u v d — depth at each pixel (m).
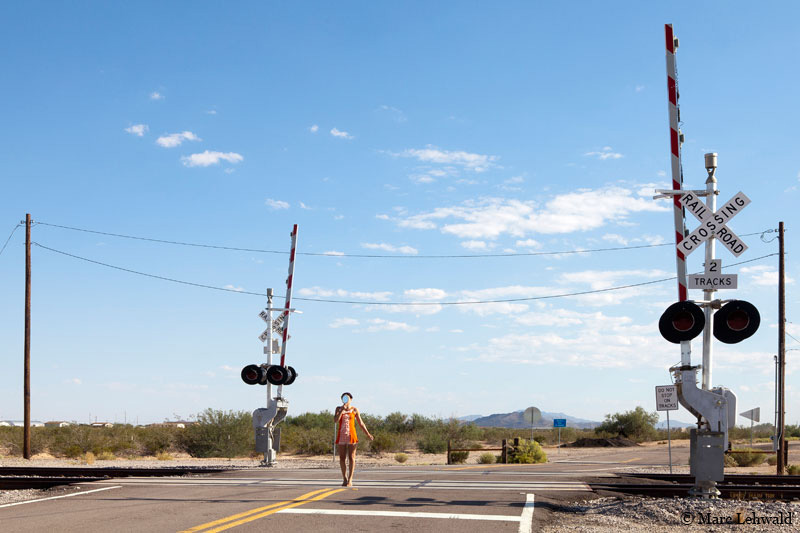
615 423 66.56
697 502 11.91
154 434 42.38
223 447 38.25
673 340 12.16
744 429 77.38
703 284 12.34
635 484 15.54
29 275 34.47
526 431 74.62
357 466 24.48
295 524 9.84
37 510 11.38
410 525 9.88
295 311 24.88
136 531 9.29
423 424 56.34
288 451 41.84
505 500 12.56
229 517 10.41
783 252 32.84
